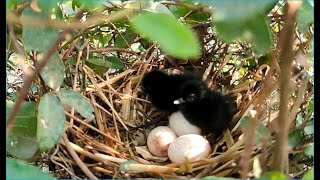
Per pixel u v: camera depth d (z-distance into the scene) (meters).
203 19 0.53
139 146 0.52
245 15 0.21
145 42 0.58
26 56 0.40
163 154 0.50
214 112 0.50
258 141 0.39
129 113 0.55
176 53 0.18
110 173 0.45
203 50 0.56
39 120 0.37
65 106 0.48
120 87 0.56
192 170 0.44
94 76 0.55
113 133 0.52
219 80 0.57
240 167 0.38
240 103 0.53
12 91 0.49
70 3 0.52
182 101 0.52
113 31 0.55
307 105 0.43
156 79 0.55
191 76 0.55
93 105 0.51
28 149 0.40
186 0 0.45
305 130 0.40
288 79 0.31
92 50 0.54
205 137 0.51
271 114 0.44
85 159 0.46
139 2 0.40
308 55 0.43
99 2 0.36
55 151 0.44
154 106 0.55
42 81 0.42
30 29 0.35
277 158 0.32
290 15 0.30
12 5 0.37
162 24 0.19
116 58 0.56
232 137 0.50
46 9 0.35
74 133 0.48
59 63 0.39
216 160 0.44
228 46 0.55
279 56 0.40
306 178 0.31
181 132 0.51
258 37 0.28
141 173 0.44
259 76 0.51
